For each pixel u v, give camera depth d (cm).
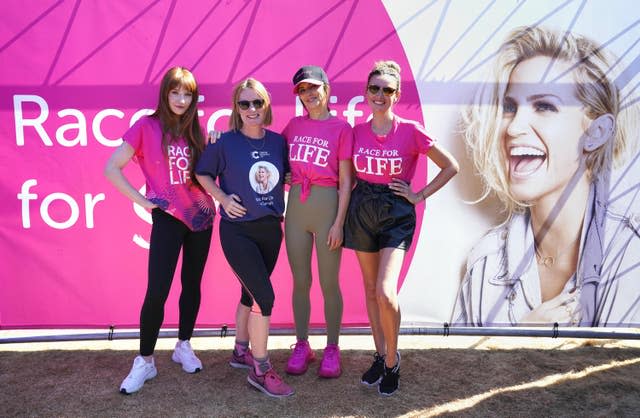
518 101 386
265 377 325
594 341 420
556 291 396
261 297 310
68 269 392
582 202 391
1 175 383
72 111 381
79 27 376
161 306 322
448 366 372
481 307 399
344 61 383
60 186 386
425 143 312
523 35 381
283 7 379
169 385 340
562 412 311
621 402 322
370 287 336
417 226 396
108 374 356
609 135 386
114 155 319
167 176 324
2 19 372
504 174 390
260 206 315
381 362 343
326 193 332
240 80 383
